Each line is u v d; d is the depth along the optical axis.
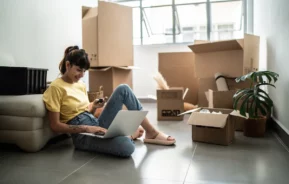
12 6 2.31
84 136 1.62
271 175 1.25
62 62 1.76
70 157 1.55
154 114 3.28
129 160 1.48
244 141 1.89
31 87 2.00
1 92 1.93
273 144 1.81
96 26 3.00
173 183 1.16
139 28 4.62
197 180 1.19
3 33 2.21
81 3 3.61
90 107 1.84
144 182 1.17
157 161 1.46
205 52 2.82
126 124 1.50
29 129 1.62
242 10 4.18
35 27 2.63
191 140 1.93
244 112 1.82
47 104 1.60
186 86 3.54
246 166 1.37
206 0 4.31
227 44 2.56
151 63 4.43
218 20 4.34
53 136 1.83
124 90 1.73
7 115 1.65
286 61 1.87
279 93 2.09
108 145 1.52
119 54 3.24
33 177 1.25
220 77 2.62
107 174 1.27
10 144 1.82
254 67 2.72
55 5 2.97
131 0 4.59
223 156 1.54
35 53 2.63
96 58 3.02
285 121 1.90
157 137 1.82
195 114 1.89
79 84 1.81
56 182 1.19
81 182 1.18
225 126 1.77
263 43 2.87
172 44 4.34
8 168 1.37
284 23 1.93
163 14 4.51
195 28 4.45
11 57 2.29
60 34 3.08
